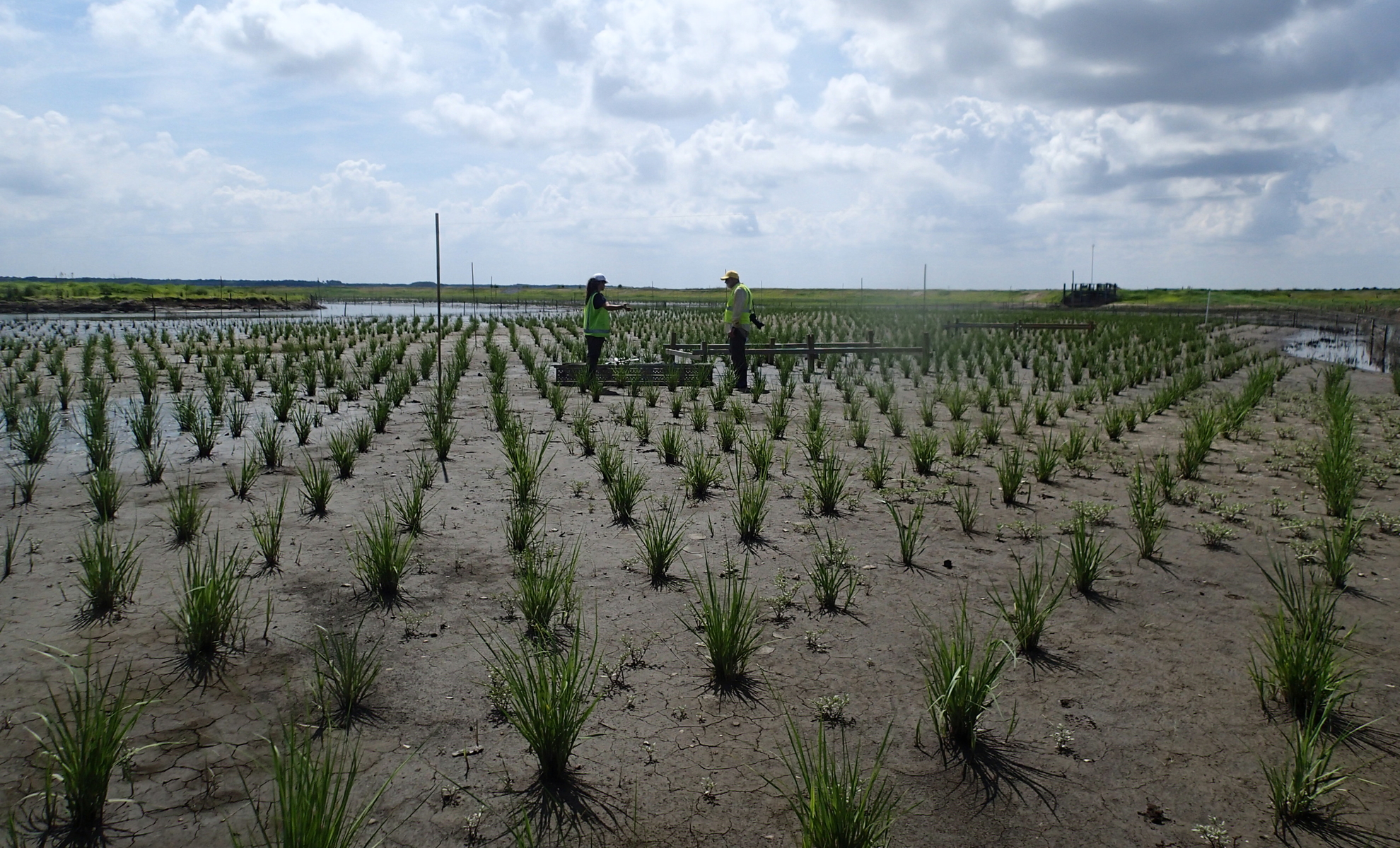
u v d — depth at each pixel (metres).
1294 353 27.88
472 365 20.70
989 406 13.57
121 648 4.10
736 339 15.36
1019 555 5.83
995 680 3.65
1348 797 3.05
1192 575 5.41
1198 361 21.92
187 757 3.19
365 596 4.87
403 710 3.59
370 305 99.31
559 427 11.08
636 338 30.98
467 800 2.99
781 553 5.83
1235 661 4.17
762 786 3.11
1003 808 2.98
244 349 22.12
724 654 3.92
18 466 8.20
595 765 3.24
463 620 4.54
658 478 8.13
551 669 3.62
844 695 3.79
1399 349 23.89
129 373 17.14
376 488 7.52
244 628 4.25
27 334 32.22
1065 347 27.80
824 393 15.76
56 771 3.06
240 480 7.53
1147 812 2.96
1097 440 9.83
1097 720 3.60
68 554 5.46
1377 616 4.71
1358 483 7.35
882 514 6.93
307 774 2.65
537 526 6.37
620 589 5.10
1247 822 2.91
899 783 3.13
